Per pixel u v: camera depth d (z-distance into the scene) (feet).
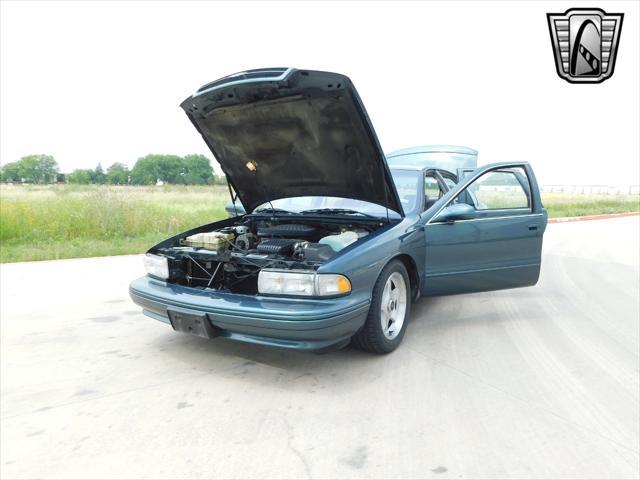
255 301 9.52
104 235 32.81
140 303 11.31
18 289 18.21
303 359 11.13
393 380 9.96
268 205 15.26
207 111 11.82
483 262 13.23
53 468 6.90
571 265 24.68
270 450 7.34
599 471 6.80
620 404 8.89
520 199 14.16
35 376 10.17
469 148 28.78
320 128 10.96
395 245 10.92
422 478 6.64
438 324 14.07
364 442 7.57
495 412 8.56
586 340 12.66
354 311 9.49
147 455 7.23
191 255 11.40
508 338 12.79
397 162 29.30
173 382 9.87
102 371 10.44
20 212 32.71
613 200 94.43
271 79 9.59
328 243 11.41
